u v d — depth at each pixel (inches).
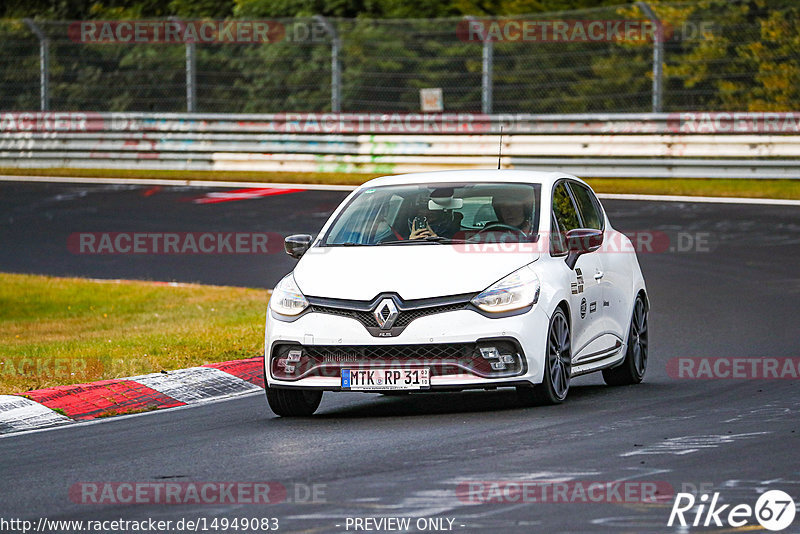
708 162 3690.9
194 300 2377.0
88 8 5836.6
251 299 2348.7
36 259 2962.6
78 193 3932.1
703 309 2082.9
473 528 796.6
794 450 1024.2
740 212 3193.9
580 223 1460.4
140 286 2571.4
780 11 4018.2
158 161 4411.9
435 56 4623.5
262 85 4808.1
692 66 4170.8
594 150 3841.0
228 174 4266.7
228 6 5634.8
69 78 5113.2
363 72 4662.9
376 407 1379.2
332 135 4207.7
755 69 4116.6
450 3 5012.3
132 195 3858.3
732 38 4121.6
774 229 2935.5
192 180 4183.1
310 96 4753.9
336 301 1266.0
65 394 1429.6
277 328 1288.1
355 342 1245.1
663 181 3745.1
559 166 3882.9
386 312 1245.1
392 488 916.0
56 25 5073.8
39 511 897.5
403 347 1238.9
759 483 903.1
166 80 5054.1
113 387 1472.7
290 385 1273.4
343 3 5049.2
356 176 4111.7
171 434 1230.3
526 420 1206.9
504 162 3954.2
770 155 3631.9
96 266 2849.4
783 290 2233.0
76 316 2294.5
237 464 1043.3
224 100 4881.9
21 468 1077.1
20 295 2536.9
